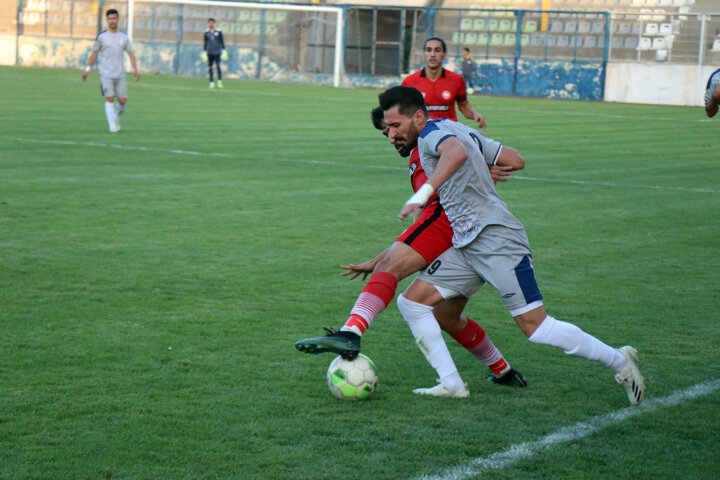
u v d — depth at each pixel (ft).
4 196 60.39
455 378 27.43
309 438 23.80
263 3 263.08
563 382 29.27
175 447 22.93
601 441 24.20
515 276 25.95
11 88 167.43
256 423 24.72
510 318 37.04
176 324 34.09
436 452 23.08
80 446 22.82
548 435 24.50
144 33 274.77
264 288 39.99
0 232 49.49
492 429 24.86
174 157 84.28
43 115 118.73
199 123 120.26
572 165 91.86
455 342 33.81
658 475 22.02
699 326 36.04
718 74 34.96
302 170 79.77
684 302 39.83
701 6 247.50
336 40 257.14
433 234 26.99
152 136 101.30
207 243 48.85
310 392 27.43
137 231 51.19
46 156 80.64
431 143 25.49
